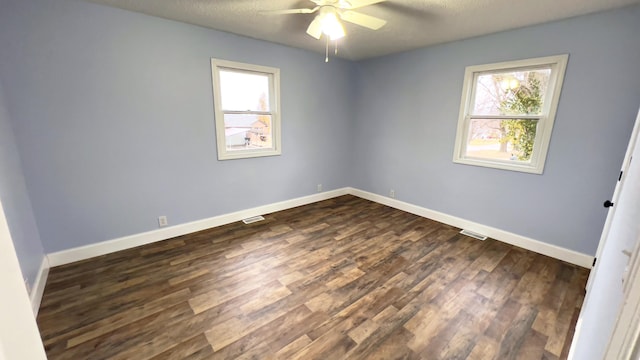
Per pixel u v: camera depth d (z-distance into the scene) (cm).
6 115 205
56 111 231
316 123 420
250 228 338
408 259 268
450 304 205
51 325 179
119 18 247
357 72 448
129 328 178
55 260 246
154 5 237
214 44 303
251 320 187
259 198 380
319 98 415
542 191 276
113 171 265
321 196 457
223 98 329
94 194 258
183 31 282
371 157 449
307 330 179
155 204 295
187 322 184
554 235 273
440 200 365
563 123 256
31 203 227
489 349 166
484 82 311
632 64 218
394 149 411
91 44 238
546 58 258
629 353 53
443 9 232
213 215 339
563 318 191
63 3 222
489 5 222
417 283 230
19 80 214
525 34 268
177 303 203
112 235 273
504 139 303
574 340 157
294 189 418
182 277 234
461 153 337
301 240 307
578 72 243
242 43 323
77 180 248
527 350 165
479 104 319
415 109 375
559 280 234
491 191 314
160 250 280
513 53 279
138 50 260
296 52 375
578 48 240
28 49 215
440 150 355
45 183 234
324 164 448
